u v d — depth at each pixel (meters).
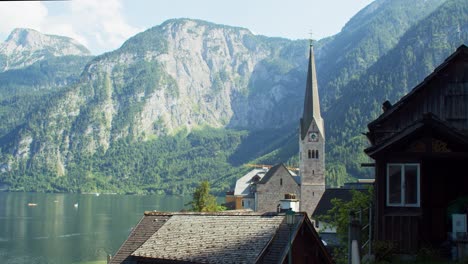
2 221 188.75
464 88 33.84
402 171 30.14
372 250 29.94
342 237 46.78
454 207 29.64
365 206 45.25
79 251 122.25
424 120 29.48
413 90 34.41
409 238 29.86
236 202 151.62
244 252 32.34
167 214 40.69
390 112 34.94
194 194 99.19
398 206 30.11
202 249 33.88
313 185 131.25
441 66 33.94
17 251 121.81
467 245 28.23
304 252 33.91
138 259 36.00
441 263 27.97
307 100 134.00
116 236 148.50
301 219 33.31
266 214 35.81
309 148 132.00
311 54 137.25
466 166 30.59
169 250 35.16
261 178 144.00
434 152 29.64
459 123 33.69
